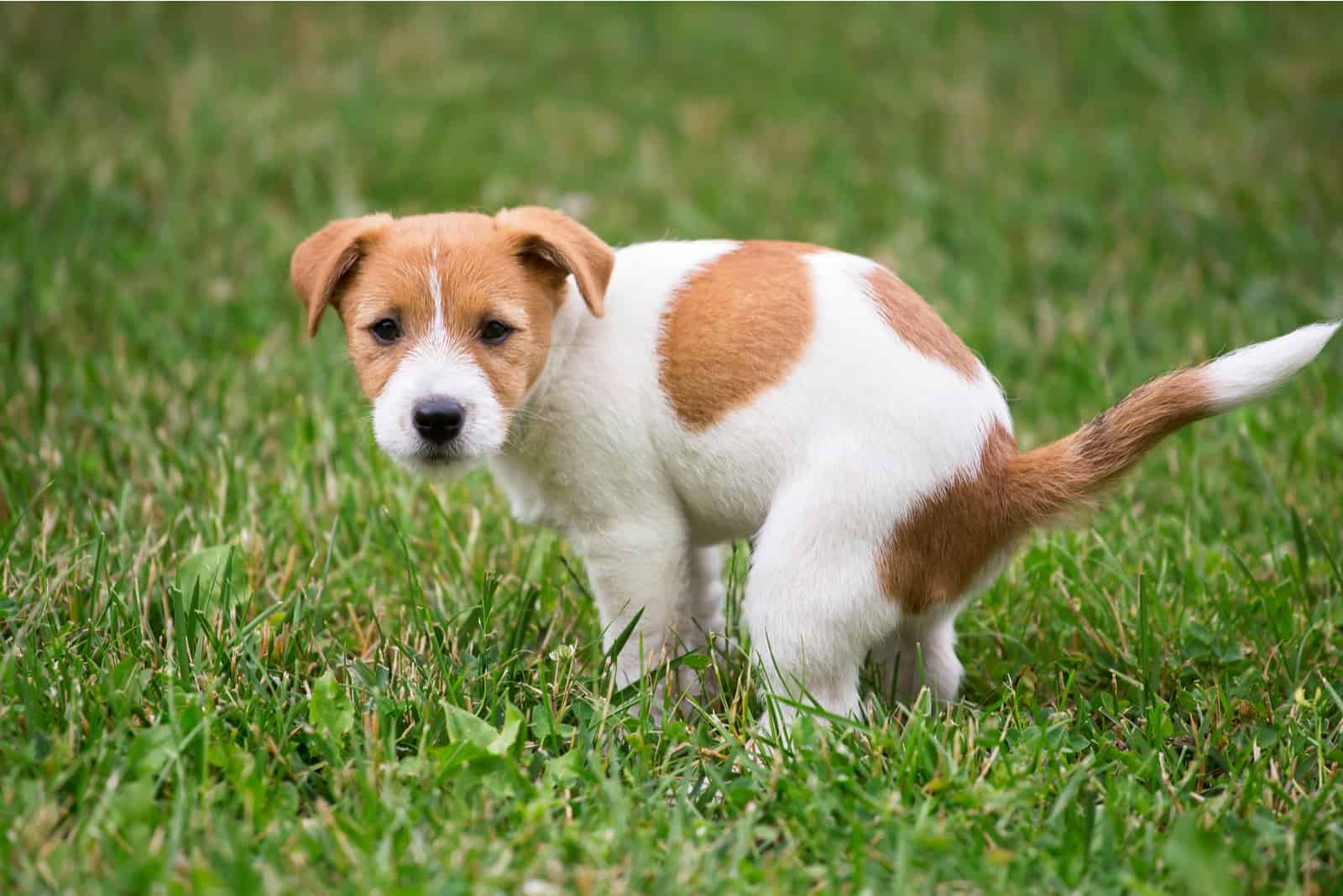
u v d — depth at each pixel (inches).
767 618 173.2
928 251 361.7
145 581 205.3
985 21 537.0
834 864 146.1
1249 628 207.8
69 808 152.6
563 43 523.8
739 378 173.6
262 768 156.4
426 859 143.6
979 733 175.9
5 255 327.6
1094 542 229.8
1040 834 153.3
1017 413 283.6
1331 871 148.9
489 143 431.2
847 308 174.2
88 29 486.9
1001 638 209.6
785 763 165.6
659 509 182.2
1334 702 186.7
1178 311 322.0
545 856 144.8
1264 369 169.2
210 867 141.6
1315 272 331.3
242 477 239.8
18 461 241.3
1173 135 427.2
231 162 396.2
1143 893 139.9
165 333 297.4
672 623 189.5
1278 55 483.8
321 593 201.9
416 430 166.6
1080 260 353.1
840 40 528.1
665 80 495.2
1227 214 367.9
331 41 507.8
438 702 175.0
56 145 390.3
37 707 167.6
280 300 328.2
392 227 178.1
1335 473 249.8
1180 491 250.2
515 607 213.9
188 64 467.5
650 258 185.5
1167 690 197.8
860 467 168.6
